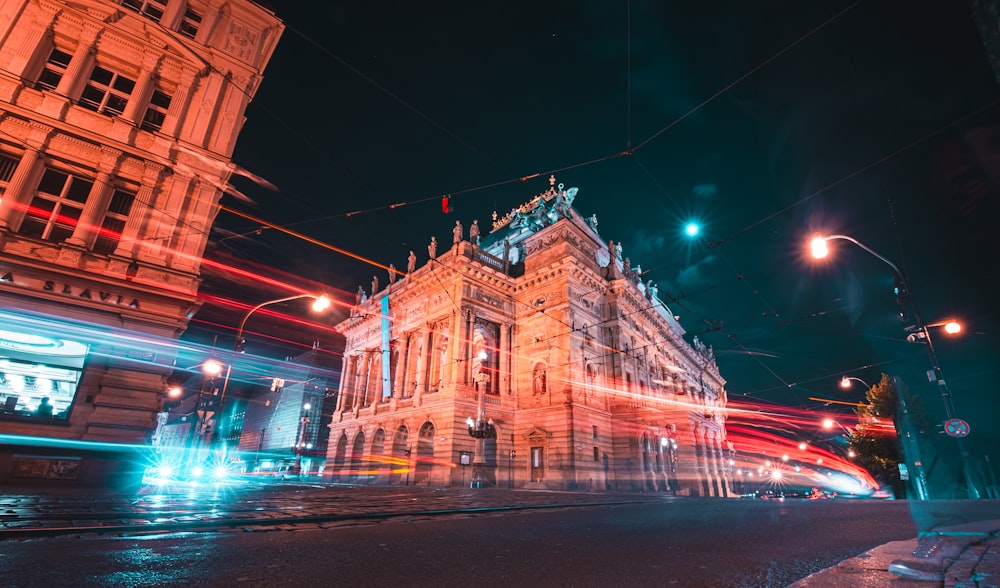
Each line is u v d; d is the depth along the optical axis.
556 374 35.75
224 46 22.02
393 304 44.72
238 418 73.94
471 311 37.50
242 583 4.05
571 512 12.02
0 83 16.50
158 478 22.97
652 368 45.88
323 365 65.44
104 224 17.73
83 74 18.41
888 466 29.95
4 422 13.93
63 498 10.75
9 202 15.81
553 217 46.38
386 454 38.38
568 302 37.19
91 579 4.03
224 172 20.45
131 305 16.73
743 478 72.94
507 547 6.20
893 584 3.75
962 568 4.07
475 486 32.09
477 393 35.41
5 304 14.70
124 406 15.82
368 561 5.11
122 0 20.00
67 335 15.48
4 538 5.84
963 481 26.11
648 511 12.63
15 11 17.67
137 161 18.55
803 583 3.81
